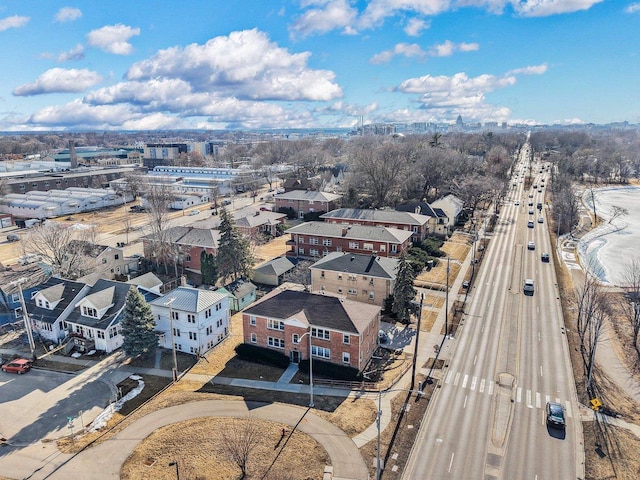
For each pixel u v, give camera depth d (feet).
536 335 185.78
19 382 155.22
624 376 156.15
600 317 172.35
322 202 385.50
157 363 166.71
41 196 455.63
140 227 370.94
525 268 271.49
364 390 147.43
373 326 168.35
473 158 586.45
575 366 161.58
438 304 217.36
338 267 220.23
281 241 328.90
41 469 113.91
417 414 134.72
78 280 214.28
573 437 124.67
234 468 112.47
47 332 184.24
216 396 144.46
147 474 111.04
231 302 213.05
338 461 115.14
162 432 126.93
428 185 451.94
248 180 552.41
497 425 129.80
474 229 360.07
